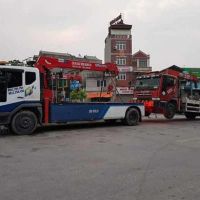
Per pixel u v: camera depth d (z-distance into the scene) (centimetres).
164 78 2222
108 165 865
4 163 883
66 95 1741
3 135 1423
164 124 1989
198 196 621
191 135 1473
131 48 7469
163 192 643
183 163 896
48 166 850
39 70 1506
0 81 1393
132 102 1877
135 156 984
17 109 1426
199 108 2461
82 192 639
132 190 654
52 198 605
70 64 1673
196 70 2580
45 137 1370
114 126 1812
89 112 1686
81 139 1320
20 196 615
